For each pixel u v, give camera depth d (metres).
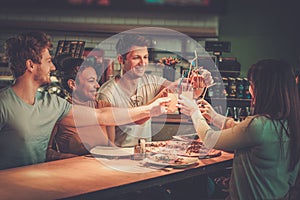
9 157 3.03
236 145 2.67
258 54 5.50
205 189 3.63
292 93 2.65
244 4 5.41
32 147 3.11
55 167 2.95
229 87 5.21
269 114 2.64
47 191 2.44
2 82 5.21
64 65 3.70
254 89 2.72
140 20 5.55
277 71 2.63
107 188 2.50
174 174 2.84
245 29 5.46
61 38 5.58
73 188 2.49
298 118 2.67
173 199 3.60
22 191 2.44
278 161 2.65
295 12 5.33
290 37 5.39
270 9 5.37
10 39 3.10
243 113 5.21
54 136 3.53
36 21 5.46
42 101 3.22
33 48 3.04
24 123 3.06
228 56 5.58
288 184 2.76
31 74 3.09
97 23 5.53
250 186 2.68
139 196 3.33
